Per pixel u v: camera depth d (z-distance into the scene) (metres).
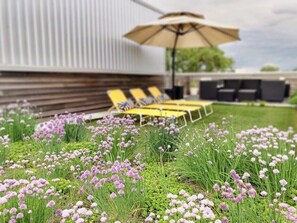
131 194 1.92
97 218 1.73
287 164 2.25
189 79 12.41
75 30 6.33
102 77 7.35
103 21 7.24
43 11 5.51
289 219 1.47
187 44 8.68
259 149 2.51
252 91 9.32
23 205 1.49
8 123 3.65
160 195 2.12
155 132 3.11
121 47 8.07
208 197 2.14
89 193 1.93
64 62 6.06
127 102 5.86
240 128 4.29
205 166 2.34
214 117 6.17
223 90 9.61
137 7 8.76
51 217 1.75
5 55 4.81
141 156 2.82
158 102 7.15
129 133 3.13
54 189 1.90
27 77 5.22
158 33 7.80
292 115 6.47
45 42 5.58
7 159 2.82
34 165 2.57
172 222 1.52
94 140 3.09
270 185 2.14
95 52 6.98
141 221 1.84
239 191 1.82
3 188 1.67
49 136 2.95
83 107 6.67
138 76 9.22
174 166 2.65
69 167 2.50
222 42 8.02
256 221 1.60
